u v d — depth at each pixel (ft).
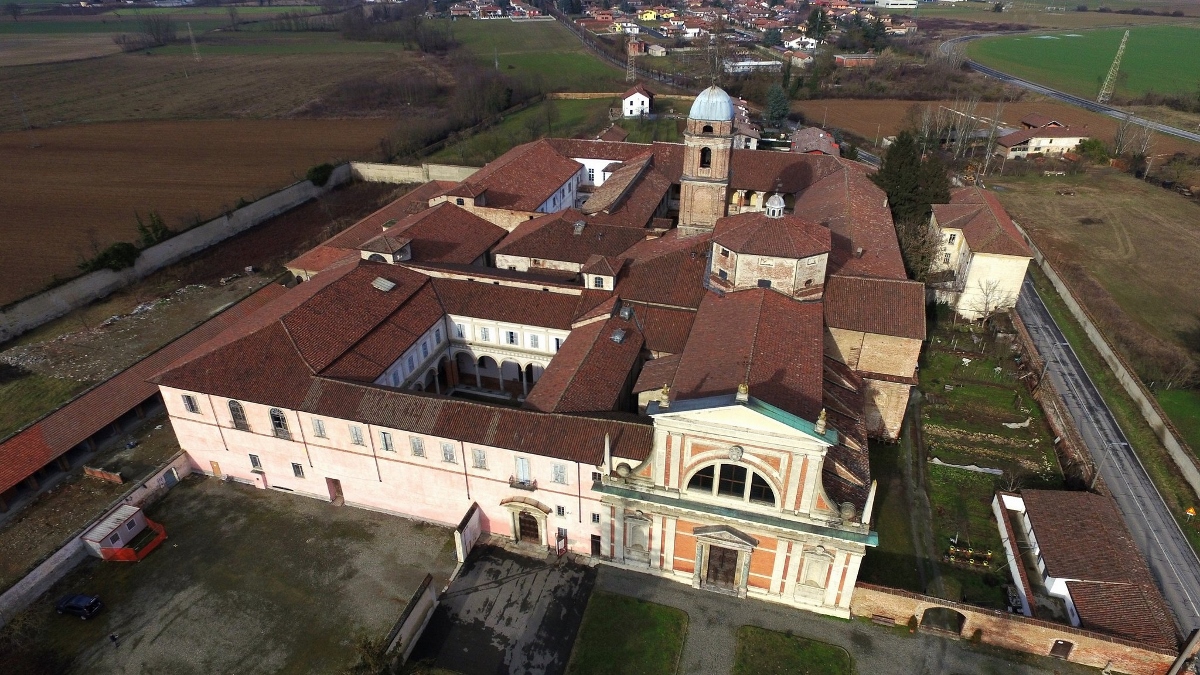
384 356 206.59
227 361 192.44
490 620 161.48
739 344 174.70
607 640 156.25
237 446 198.49
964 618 152.87
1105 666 146.10
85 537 176.35
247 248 369.09
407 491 188.55
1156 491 194.70
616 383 190.70
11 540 182.70
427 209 310.24
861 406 192.85
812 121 586.86
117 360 263.29
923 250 287.48
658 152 383.24
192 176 461.37
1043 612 158.20
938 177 325.42
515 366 240.73
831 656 151.74
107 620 162.30
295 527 189.16
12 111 616.80
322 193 454.40
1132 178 476.95
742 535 157.79
